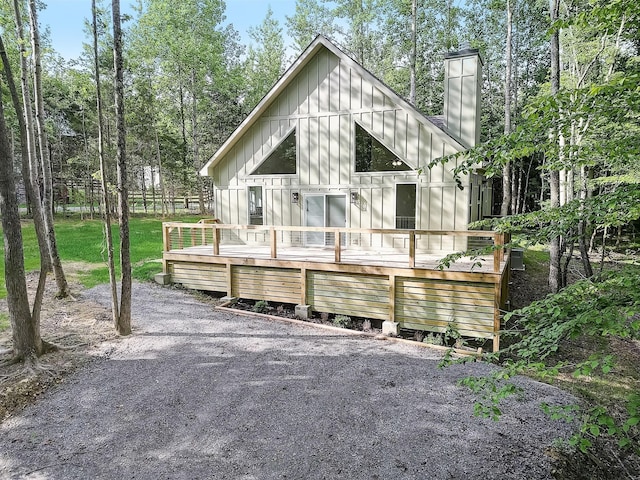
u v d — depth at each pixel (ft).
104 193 24.53
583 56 37.58
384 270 27.32
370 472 13.60
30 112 30.66
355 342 25.30
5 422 16.28
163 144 94.94
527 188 79.71
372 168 35.65
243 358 22.40
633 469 14.88
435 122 38.24
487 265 27.43
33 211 21.57
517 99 80.23
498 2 54.80
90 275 39.22
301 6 94.38
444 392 18.90
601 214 10.54
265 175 39.91
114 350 23.13
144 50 84.07
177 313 29.91
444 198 33.22
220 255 33.76
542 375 8.43
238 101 114.11
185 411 17.13
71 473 13.48
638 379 21.81
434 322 26.21
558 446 15.01
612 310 8.18
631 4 8.98
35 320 21.15
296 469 13.75
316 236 38.42
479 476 13.42
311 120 37.50
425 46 80.23
